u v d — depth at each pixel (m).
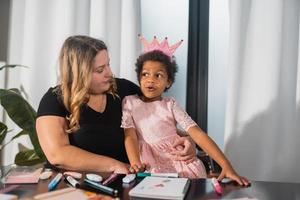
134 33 1.37
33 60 1.40
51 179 0.66
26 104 1.19
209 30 1.46
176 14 1.47
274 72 1.27
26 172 0.71
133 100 1.07
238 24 1.27
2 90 1.19
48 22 1.41
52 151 0.82
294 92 1.31
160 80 1.04
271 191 0.61
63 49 0.95
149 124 1.02
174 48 1.19
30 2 1.39
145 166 0.82
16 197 0.54
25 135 1.38
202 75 1.46
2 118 1.47
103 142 0.97
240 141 1.31
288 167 1.31
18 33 1.49
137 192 0.56
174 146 0.98
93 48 0.92
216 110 1.46
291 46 1.31
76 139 0.95
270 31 1.27
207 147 0.90
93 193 0.57
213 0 1.45
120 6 1.38
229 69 1.29
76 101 0.89
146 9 1.47
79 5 1.38
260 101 1.29
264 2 1.28
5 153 1.48
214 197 0.57
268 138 1.29
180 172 0.90
